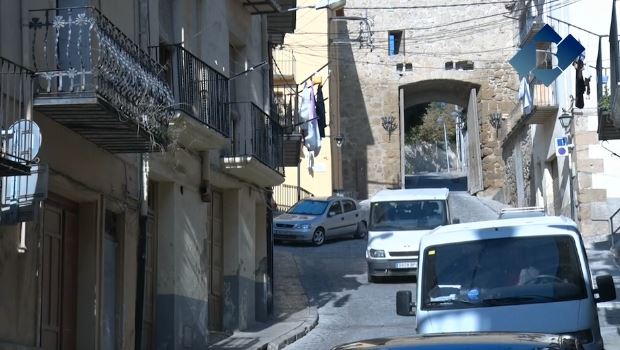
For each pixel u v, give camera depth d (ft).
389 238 124.36
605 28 148.05
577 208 151.53
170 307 76.89
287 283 126.41
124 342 66.59
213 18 90.17
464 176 345.51
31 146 46.80
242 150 97.14
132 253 68.54
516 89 233.76
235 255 96.73
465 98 247.50
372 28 235.81
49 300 57.77
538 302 53.42
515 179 210.79
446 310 54.34
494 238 56.70
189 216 81.61
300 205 167.94
